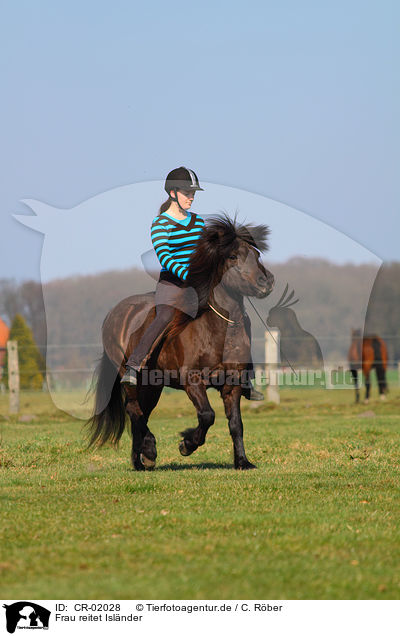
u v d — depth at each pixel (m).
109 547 5.82
